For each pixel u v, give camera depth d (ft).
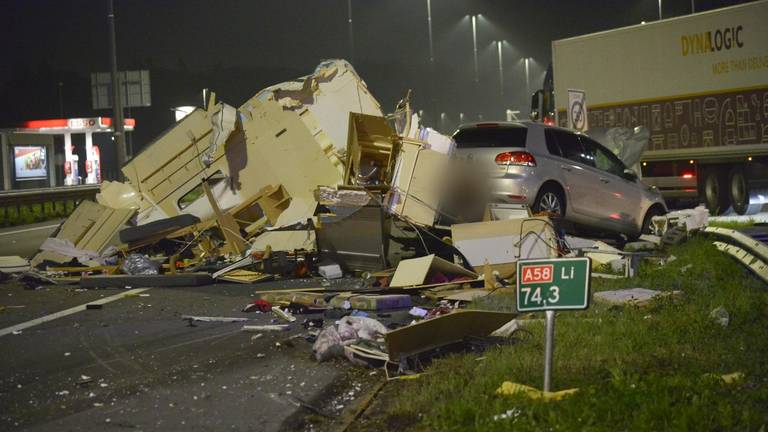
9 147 156.46
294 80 50.19
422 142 40.19
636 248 43.39
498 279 33.76
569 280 17.93
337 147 48.32
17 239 66.33
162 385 21.53
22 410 19.60
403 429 17.78
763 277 31.45
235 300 33.37
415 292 32.27
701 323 24.81
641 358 21.68
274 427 18.38
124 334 27.50
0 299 34.86
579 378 19.65
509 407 17.53
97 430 18.16
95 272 40.73
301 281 37.88
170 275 37.35
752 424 16.28
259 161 45.73
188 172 46.93
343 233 38.93
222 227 43.45
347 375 22.29
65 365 23.65
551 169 44.24
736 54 63.52
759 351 22.30
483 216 41.65
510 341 23.93
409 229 40.68
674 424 16.12
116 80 96.32
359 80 50.29
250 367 23.15
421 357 22.71
